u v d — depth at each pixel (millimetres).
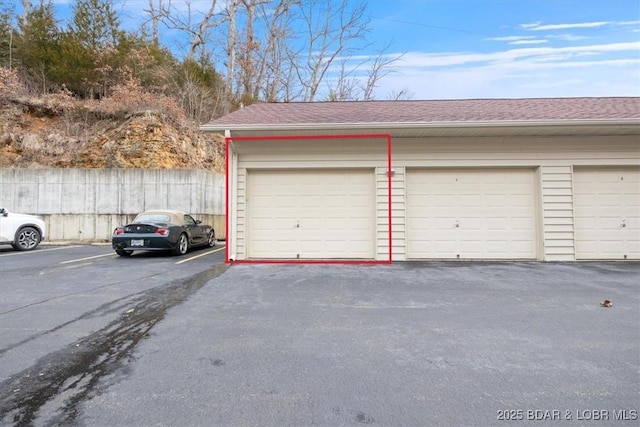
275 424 2234
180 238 9836
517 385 2709
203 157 17281
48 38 17828
